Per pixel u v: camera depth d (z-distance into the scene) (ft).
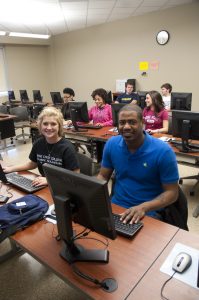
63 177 3.50
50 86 32.71
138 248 3.93
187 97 12.65
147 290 3.17
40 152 6.97
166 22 19.61
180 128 8.69
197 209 8.99
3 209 4.91
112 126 12.85
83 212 3.58
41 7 17.15
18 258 7.04
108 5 17.72
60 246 4.06
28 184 6.24
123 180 5.77
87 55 26.86
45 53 31.58
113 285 3.26
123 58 23.56
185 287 3.19
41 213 4.80
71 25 24.35
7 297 5.84
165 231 4.32
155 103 11.87
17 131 23.49
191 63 19.01
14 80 29.55
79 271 3.53
